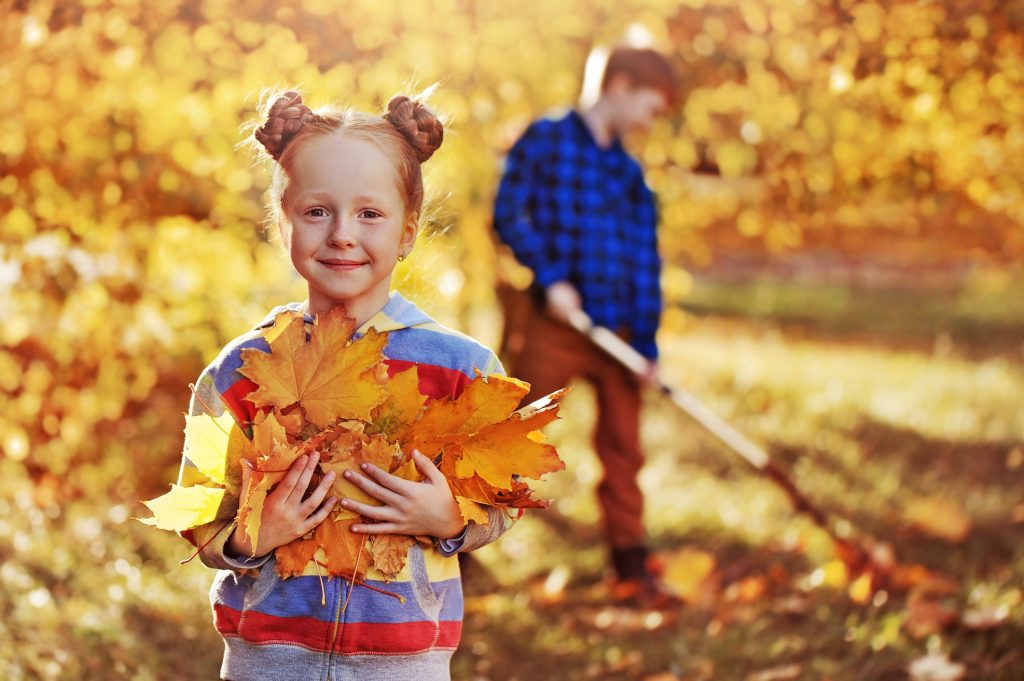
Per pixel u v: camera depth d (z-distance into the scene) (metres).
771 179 5.64
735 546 4.58
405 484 1.85
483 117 5.14
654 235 4.15
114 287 4.28
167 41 4.16
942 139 4.60
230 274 4.44
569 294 3.88
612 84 4.02
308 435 1.87
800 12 4.66
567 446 6.22
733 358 9.28
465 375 1.99
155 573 3.75
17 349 4.50
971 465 5.67
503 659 3.51
